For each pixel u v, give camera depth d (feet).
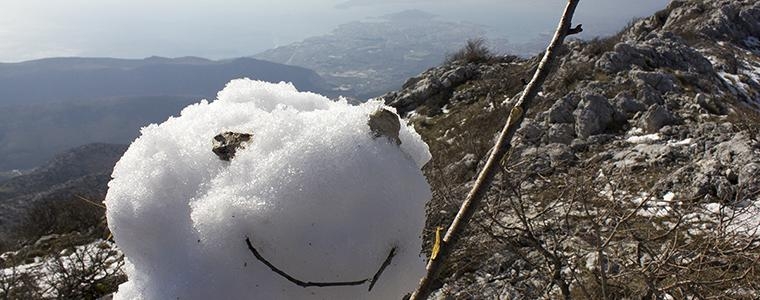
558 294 15.19
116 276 25.66
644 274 11.19
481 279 17.47
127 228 3.02
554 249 13.67
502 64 75.92
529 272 16.07
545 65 2.77
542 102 49.24
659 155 29.78
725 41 85.25
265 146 2.96
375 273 2.83
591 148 35.35
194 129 3.26
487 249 17.01
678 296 12.24
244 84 3.75
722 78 61.36
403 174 2.97
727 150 27.02
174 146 3.19
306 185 2.76
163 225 2.98
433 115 65.36
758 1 96.27
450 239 2.72
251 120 3.26
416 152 3.19
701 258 11.15
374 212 2.83
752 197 22.29
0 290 25.76
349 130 2.96
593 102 39.50
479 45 82.48
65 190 76.18
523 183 19.88
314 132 2.93
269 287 2.76
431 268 2.69
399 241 2.89
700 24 88.58
